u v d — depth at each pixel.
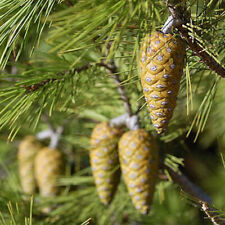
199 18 1.06
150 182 1.16
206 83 1.17
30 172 1.39
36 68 1.12
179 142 1.23
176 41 1.04
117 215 1.32
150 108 1.05
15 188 1.29
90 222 1.11
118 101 1.25
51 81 1.11
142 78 1.05
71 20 0.98
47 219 1.27
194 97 1.18
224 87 1.15
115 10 1.00
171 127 1.21
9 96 1.09
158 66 1.04
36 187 1.40
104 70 1.17
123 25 1.00
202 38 1.05
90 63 1.15
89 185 1.37
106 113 1.28
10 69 1.20
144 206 1.16
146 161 1.16
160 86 1.04
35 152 1.40
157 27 1.05
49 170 1.35
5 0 1.08
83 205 1.31
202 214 1.32
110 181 1.19
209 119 1.24
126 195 1.32
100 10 1.00
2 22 1.10
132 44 1.12
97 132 1.19
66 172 1.36
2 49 1.11
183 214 1.33
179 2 1.03
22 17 1.08
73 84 1.14
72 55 1.17
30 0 1.07
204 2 1.06
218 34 1.07
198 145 1.33
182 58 1.05
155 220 1.33
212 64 1.07
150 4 1.01
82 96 1.23
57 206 1.32
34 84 1.10
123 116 1.21
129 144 1.16
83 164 1.45
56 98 1.12
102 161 1.19
